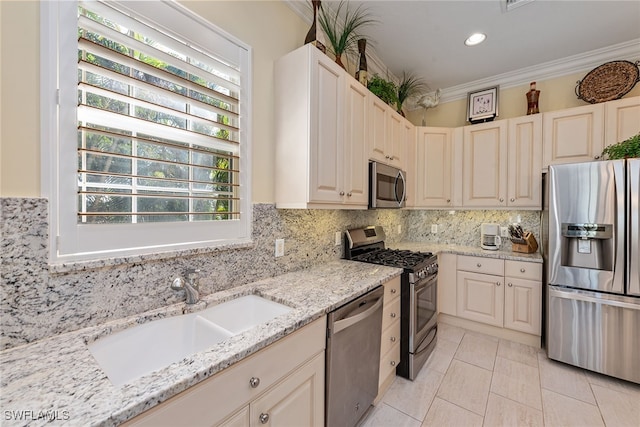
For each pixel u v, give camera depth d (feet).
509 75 9.92
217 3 4.67
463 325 9.74
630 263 6.44
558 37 7.82
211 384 2.62
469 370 7.15
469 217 11.12
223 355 2.75
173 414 2.33
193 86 4.31
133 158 3.62
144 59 3.98
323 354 4.15
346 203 6.13
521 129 9.02
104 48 3.33
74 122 3.19
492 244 9.98
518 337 8.67
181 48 4.18
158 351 3.65
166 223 4.04
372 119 7.11
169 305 4.02
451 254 9.84
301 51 5.25
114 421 1.95
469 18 7.05
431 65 9.38
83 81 3.37
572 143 8.16
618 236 6.55
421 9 6.72
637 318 6.41
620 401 5.94
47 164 3.01
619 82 7.95
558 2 6.46
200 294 4.41
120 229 3.57
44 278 2.96
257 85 5.35
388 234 10.79
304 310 3.94
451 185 10.30
